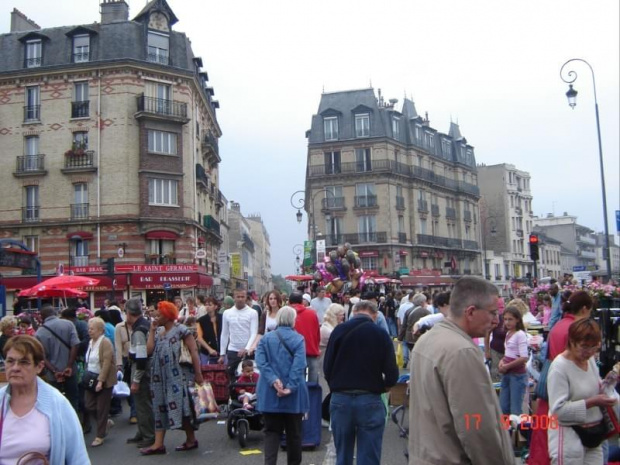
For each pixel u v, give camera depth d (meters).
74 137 34.00
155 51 35.53
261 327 14.73
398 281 39.31
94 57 34.38
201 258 34.09
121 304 19.77
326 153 55.44
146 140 33.84
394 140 55.31
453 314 3.49
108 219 32.88
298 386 6.44
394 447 7.77
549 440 4.70
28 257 17.88
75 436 3.62
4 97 34.62
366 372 5.61
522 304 10.62
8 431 3.46
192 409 8.11
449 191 64.69
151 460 7.72
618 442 5.98
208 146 40.31
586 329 4.50
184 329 8.15
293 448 6.54
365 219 53.94
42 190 33.81
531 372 8.58
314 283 25.77
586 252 112.81
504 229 79.00
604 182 23.06
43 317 9.49
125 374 11.27
